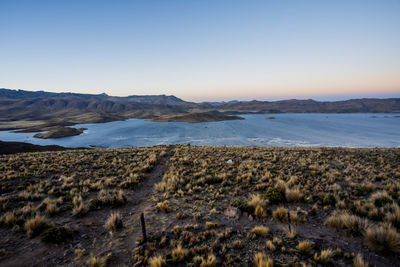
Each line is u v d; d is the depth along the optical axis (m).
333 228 6.39
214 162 18.92
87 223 7.19
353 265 4.53
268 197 9.16
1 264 4.78
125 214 8.19
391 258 4.68
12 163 16.83
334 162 18.02
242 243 5.70
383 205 7.57
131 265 4.86
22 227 6.59
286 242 5.66
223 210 8.28
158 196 10.45
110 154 22.72
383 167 15.61
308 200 8.91
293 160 18.92
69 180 12.45
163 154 22.98
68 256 5.23
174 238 6.05
